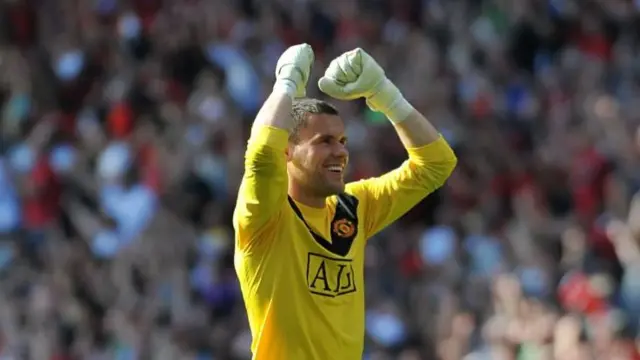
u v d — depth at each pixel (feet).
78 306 159.84
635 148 200.44
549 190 190.29
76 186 177.27
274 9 217.97
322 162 69.36
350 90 71.87
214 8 212.23
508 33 224.94
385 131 190.19
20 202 174.70
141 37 203.82
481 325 160.45
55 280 161.68
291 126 67.77
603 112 207.92
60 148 184.34
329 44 217.97
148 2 212.43
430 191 74.59
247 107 195.83
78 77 197.67
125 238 170.81
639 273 171.53
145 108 191.62
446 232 174.70
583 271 169.58
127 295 163.63
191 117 189.88
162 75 199.11
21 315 159.33
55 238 171.73
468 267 172.24
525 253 172.24
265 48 208.64
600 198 190.29
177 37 202.69
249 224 67.82
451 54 219.61
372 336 161.58
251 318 69.46
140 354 156.04
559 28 227.81
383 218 73.61
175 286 164.04
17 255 168.66
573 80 218.79
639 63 224.12
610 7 232.12
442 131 196.85
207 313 163.32
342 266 69.82
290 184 70.28
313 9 220.23
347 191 73.20
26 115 191.62
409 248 173.58
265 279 68.69
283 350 68.64
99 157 180.34
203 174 179.11
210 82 195.72
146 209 172.24
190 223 173.99
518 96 213.87
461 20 225.56
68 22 211.00
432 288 167.32
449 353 157.48
